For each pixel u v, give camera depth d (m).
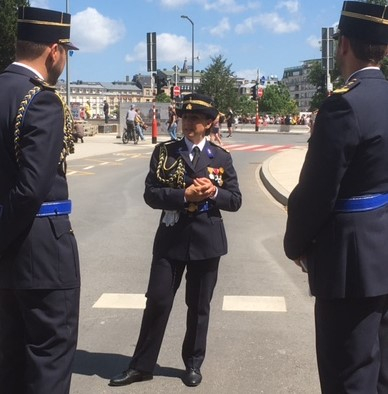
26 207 2.55
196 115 3.80
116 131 41.31
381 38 2.55
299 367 4.17
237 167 18.08
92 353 4.41
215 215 3.87
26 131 2.56
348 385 2.57
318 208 2.46
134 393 3.81
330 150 2.40
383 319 2.76
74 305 2.85
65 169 2.87
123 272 6.55
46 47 2.76
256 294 5.79
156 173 3.83
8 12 33.06
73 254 2.84
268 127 54.16
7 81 2.67
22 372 2.96
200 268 3.87
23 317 2.83
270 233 8.66
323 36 16.97
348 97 2.42
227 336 4.73
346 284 2.50
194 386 3.89
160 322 3.89
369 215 2.50
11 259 2.73
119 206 10.91
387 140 2.45
